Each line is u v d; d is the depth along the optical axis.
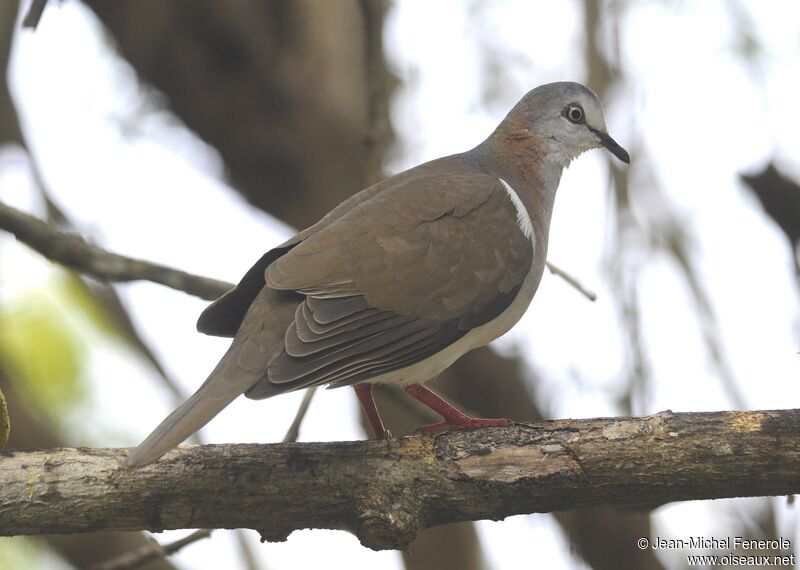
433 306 9.20
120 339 14.63
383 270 9.04
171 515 8.16
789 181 11.44
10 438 12.91
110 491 8.03
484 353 14.20
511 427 8.39
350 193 14.96
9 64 13.73
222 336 9.60
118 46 15.00
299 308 8.65
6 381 13.80
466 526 14.05
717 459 8.10
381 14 11.34
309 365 8.41
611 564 13.77
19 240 10.89
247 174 15.45
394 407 14.26
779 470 8.08
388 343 8.97
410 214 9.41
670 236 14.17
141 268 10.91
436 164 10.67
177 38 14.77
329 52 14.89
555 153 11.48
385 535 8.14
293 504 8.27
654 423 8.23
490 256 9.59
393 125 15.23
